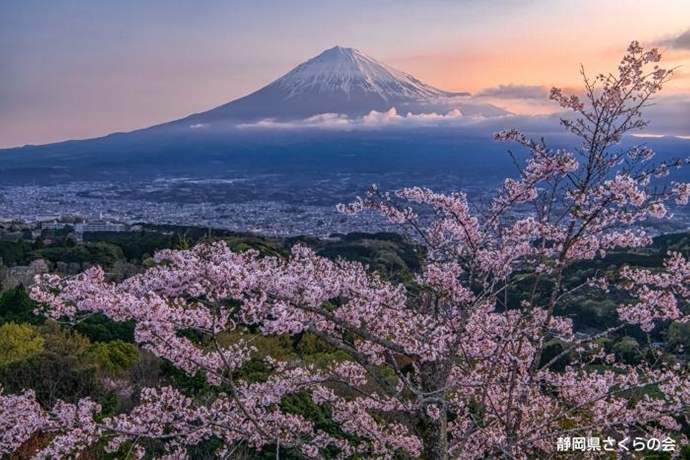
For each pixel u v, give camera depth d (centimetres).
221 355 513
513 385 600
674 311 632
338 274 590
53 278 498
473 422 593
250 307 513
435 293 604
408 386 529
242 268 517
